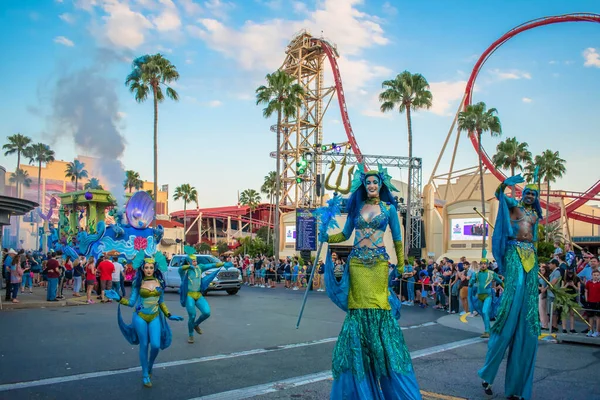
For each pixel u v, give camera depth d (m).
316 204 47.56
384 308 4.98
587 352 9.60
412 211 47.03
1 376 7.19
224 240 100.56
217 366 8.10
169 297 22.41
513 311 6.12
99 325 12.84
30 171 91.75
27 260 24.39
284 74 43.69
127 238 31.88
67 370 7.65
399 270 5.27
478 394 6.39
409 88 45.72
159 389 6.59
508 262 6.35
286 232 54.62
